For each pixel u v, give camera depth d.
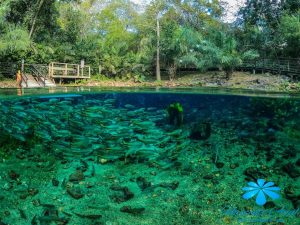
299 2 22.56
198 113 4.90
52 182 2.28
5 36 17.62
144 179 2.33
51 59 18.62
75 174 2.37
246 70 21.23
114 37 29.70
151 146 2.92
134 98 6.95
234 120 4.32
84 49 21.20
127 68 21.28
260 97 6.36
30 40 19.16
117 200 2.01
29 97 6.30
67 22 25.64
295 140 3.33
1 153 2.84
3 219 1.75
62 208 1.90
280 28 20.03
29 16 21.12
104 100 6.34
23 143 3.07
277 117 4.53
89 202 1.99
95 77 20.11
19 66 16.55
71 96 6.92
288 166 2.58
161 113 4.62
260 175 2.42
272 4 24.09
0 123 3.64
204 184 2.27
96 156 2.76
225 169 2.55
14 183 2.25
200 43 20.95
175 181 2.31
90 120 3.81
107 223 1.74
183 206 1.94
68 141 3.04
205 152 2.93
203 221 1.76
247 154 2.88
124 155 2.75
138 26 26.52
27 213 1.83
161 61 22.97
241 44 22.16
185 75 23.19
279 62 19.41
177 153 2.84
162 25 24.25
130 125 3.60
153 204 1.97
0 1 19.30
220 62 18.69
